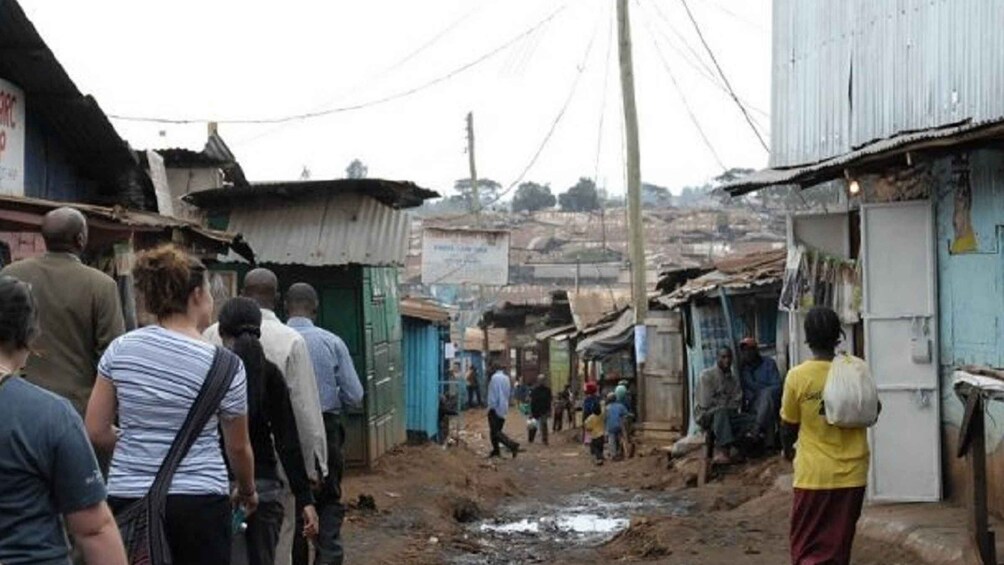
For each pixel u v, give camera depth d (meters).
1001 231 11.92
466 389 49.69
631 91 27.27
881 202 13.87
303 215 18.48
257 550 7.77
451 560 13.67
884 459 13.38
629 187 27.58
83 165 14.06
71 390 7.20
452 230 28.12
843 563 9.34
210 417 6.13
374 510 15.73
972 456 9.73
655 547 13.46
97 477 4.50
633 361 33.94
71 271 7.36
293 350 8.35
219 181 24.02
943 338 13.27
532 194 112.81
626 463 25.69
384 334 20.50
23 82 11.88
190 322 6.34
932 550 11.09
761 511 14.98
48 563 4.36
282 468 8.11
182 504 6.00
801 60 17.91
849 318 14.98
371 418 19.02
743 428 19.50
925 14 13.73
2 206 9.06
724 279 22.08
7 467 4.32
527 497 21.02
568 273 70.06
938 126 12.72
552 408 42.00
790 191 24.56
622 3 27.33
